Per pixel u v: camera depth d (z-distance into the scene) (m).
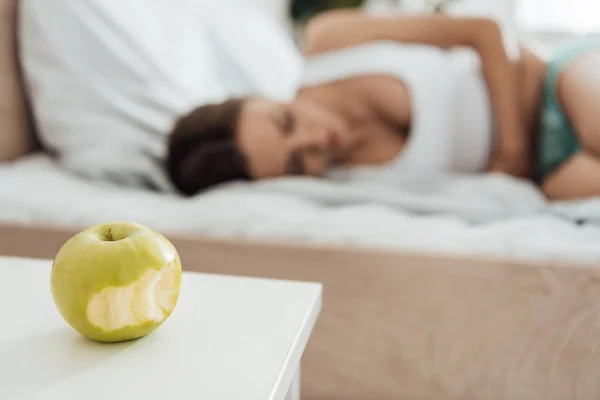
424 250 0.82
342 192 1.06
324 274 0.76
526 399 0.65
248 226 0.91
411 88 1.24
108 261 0.37
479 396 0.67
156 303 0.39
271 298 0.45
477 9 2.03
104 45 1.20
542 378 0.65
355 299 0.73
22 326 0.41
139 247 0.39
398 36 1.37
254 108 1.13
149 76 1.24
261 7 2.46
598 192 1.08
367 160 1.25
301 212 0.96
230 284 0.48
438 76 1.25
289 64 1.57
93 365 0.36
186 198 1.15
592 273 0.74
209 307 0.44
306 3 2.41
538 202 1.09
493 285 0.73
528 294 0.72
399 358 0.69
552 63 1.23
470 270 0.76
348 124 1.26
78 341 0.39
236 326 0.41
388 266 0.78
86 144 1.17
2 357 0.37
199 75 1.34
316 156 1.17
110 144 1.16
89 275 0.37
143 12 1.30
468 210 1.00
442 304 0.71
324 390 0.71
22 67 1.23
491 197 1.08
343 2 2.38
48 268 0.51
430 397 0.68
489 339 0.68
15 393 0.33
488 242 0.84
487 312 0.70
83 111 1.19
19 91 1.25
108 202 1.00
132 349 0.38
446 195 1.10
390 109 1.24
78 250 0.38
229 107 1.13
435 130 1.21
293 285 0.48
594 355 0.65
